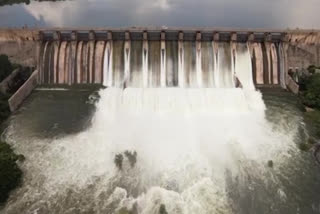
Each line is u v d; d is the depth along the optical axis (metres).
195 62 65.75
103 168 45.59
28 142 49.62
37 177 44.25
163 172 45.00
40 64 66.06
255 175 45.28
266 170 46.06
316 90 60.62
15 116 55.38
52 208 40.25
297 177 45.34
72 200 41.22
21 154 46.91
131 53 65.94
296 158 48.09
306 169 46.53
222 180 44.12
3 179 40.66
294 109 58.41
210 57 66.12
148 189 42.56
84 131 51.88
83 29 66.06
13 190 42.34
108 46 66.00
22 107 57.84
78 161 46.53
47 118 54.69
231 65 66.12
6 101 56.84
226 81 65.19
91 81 65.88
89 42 66.19
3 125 53.28
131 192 42.19
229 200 41.75
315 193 43.44
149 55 65.81
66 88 64.12
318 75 63.31
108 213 39.41
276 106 59.12
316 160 47.91
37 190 42.59
